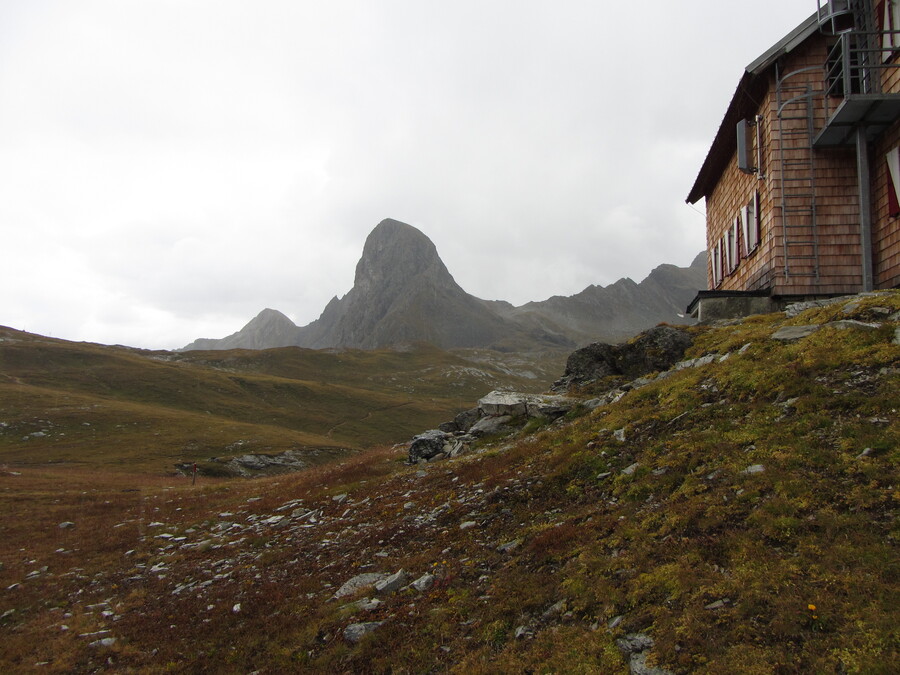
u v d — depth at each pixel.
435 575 10.45
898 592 6.05
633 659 6.57
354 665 8.51
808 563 6.88
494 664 7.26
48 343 163.50
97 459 73.25
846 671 5.45
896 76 19.56
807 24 22.06
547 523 10.87
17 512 27.05
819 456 8.77
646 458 11.45
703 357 16.89
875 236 21.47
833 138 21.66
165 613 12.50
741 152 24.69
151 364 156.12
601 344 24.30
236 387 149.00
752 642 6.12
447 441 24.23
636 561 8.22
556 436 16.30
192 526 20.91
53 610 13.94
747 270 26.70
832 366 11.20
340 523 15.99
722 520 8.30
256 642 10.05
